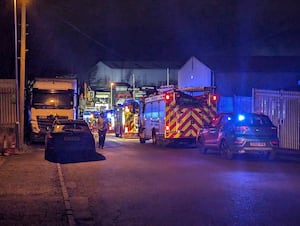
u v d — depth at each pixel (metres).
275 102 23.17
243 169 14.42
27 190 10.61
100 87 58.97
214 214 7.97
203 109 24.48
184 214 8.00
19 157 19.02
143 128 28.95
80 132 18.33
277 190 10.34
